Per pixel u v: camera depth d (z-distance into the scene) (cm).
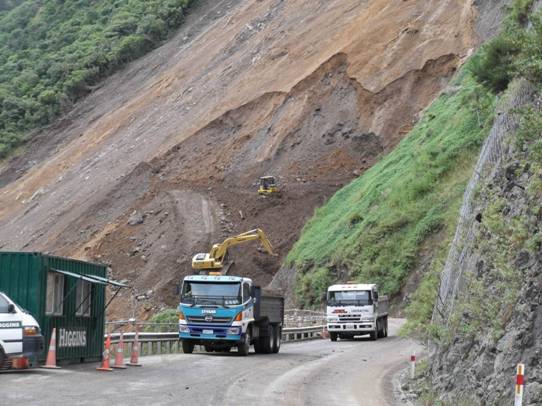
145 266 10188
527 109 2428
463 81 10269
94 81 18375
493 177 3019
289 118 12200
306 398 2500
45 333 3119
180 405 2202
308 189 10925
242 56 14850
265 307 4581
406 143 10106
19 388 2447
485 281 2534
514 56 3428
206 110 13612
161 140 13462
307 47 13688
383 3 13338
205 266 6156
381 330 6244
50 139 16825
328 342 5872
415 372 3209
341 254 8638
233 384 2817
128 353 4125
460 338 2588
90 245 11150
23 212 14050
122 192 12300
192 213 10925
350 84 12150
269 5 16338
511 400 1942
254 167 11700
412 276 7831
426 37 12188
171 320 6588
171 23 19412
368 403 2472
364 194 9606
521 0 4012
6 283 3083
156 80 16612
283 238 10294
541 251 2123
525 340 2014
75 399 2239
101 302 3659
